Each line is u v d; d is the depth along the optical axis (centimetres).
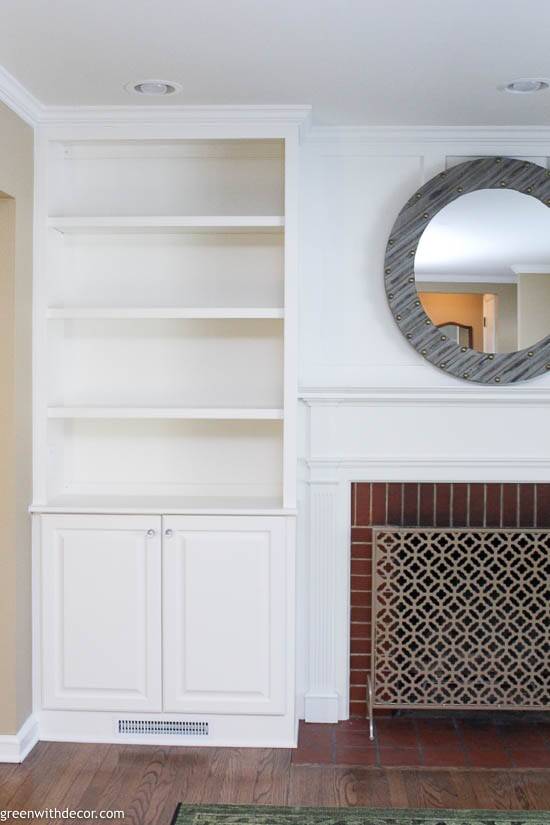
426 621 350
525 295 351
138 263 365
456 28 253
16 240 317
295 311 331
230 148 359
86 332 367
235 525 331
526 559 351
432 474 356
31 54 276
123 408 338
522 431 355
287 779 308
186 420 365
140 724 339
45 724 341
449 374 355
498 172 349
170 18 247
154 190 362
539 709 346
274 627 332
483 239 351
